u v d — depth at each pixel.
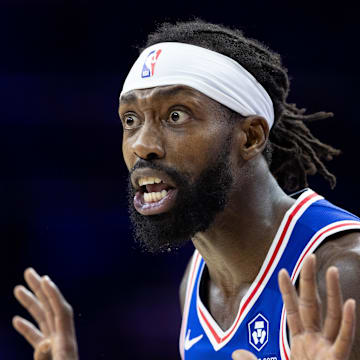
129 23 23.64
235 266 8.35
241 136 8.07
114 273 22.52
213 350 8.41
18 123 23.34
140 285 22.23
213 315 8.73
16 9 23.58
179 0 23.47
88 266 22.72
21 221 22.91
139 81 7.88
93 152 23.48
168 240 7.84
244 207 8.13
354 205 22.33
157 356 21.55
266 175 8.36
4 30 23.58
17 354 21.89
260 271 8.12
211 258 8.52
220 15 23.30
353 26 23.12
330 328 5.78
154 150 7.64
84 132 23.50
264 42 23.34
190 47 7.98
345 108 23.05
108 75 23.69
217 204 7.86
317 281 7.44
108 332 21.77
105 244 22.91
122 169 23.48
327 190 22.34
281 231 8.13
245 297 8.16
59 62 23.64
